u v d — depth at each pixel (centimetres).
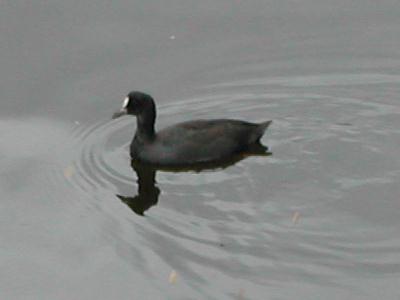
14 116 2008
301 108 1995
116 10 2330
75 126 1975
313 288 1435
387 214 1616
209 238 1570
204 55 2191
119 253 1566
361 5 2358
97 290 1488
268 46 2222
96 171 1820
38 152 1888
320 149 1823
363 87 2067
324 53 2197
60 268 1552
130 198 1720
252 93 2066
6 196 1755
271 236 1566
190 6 2356
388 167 1748
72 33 2247
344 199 1662
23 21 2278
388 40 2236
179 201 1691
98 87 2091
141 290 1469
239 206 1659
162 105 2034
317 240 1552
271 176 1748
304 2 2359
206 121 1873
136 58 2180
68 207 1712
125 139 1934
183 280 1474
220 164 1816
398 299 1403
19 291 1506
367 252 1519
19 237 1639
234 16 2327
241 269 1486
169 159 1833
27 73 2128
